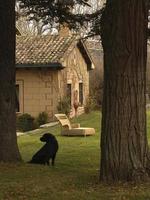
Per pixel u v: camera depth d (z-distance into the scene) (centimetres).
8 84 1526
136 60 1108
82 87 4328
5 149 1523
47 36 4050
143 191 1034
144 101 1123
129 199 986
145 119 1129
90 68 4475
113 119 1116
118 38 1107
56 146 1578
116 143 1116
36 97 3753
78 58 4203
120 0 1106
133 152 1112
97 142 2527
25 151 2173
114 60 1112
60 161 1783
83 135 2839
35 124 3562
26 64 3669
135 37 1105
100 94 4453
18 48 3903
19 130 3519
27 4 1744
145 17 1118
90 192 1045
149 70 5016
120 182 1103
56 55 3725
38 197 1020
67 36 4006
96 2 3183
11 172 1338
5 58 1518
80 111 4150
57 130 3177
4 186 1141
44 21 1797
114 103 1114
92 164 1705
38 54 3772
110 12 1122
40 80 3744
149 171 1123
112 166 1119
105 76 1133
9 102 1529
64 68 3847
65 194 1036
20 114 3756
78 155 1989
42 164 1550
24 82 3775
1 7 1510
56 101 3722
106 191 1048
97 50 5422
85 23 1792
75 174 1328
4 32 1513
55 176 1282
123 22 1105
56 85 3722
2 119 1523
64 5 1748
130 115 1110
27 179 1234
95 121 3612
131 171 1108
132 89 1108
